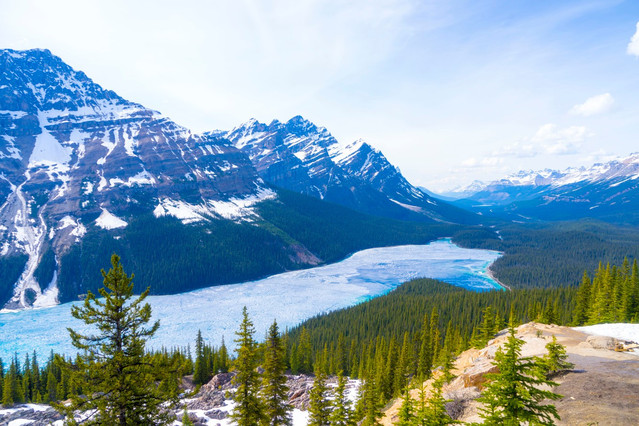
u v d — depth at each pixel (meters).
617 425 18.25
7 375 70.88
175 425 51.28
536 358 14.73
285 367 35.78
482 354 38.94
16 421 58.59
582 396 22.44
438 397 21.97
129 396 19.05
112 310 19.83
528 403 14.21
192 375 88.00
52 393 77.81
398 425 22.97
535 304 94.62
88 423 18.66
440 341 89.44
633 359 29.16
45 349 112.56
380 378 65.06
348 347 98.38
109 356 20.11
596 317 73.56
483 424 14.54
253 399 31.16
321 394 39.00
